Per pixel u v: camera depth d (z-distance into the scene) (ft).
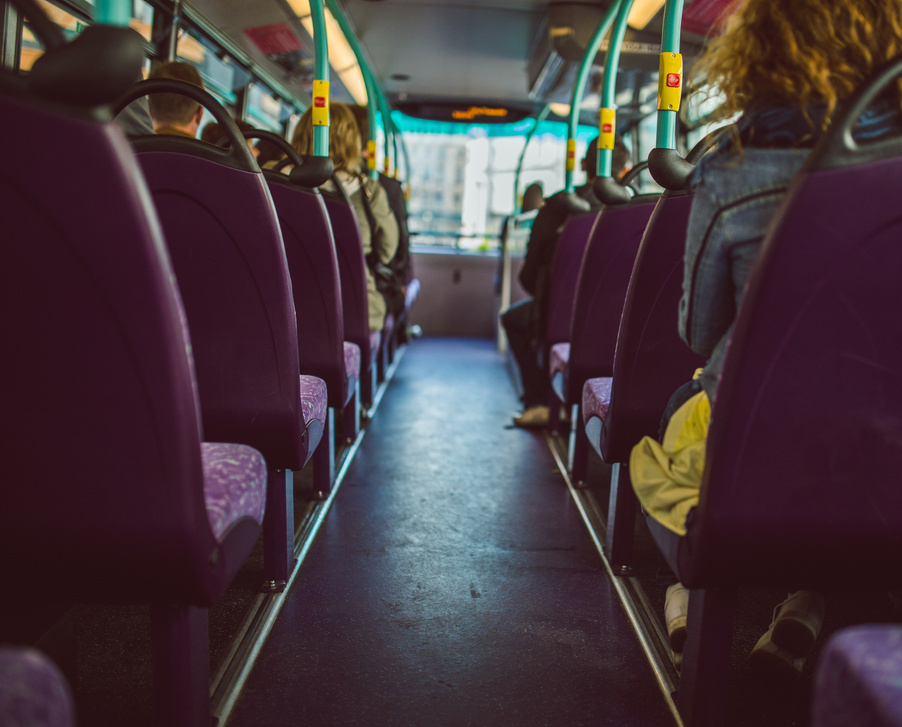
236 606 6.21
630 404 6.14
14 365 3.11
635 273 5.72
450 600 6.45
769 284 3.22
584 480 9.68
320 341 7.97
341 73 17.92
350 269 10.17
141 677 5.07
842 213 3.07
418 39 18.39
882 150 3.02
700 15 12.99
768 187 3.52
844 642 2.21
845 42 3.51
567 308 11.00
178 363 3.15
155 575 3.46
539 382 13.30
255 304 5.39
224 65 13.89
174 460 3.26
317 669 5.28
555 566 7.24
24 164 2.76
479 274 26.91
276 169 9.65
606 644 5.74
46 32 2.72
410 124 25.57
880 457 3.58
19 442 3.23
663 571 6.93
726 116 3.80
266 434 5.77
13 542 3.38
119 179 2.82
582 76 10.34
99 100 2.68
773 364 3.38
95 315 3.03
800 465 3.57
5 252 2.90
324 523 8.29
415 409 14.43
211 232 5.13
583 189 12.39
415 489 9.61
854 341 3.34
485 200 27.48
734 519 3.65
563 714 4.81
